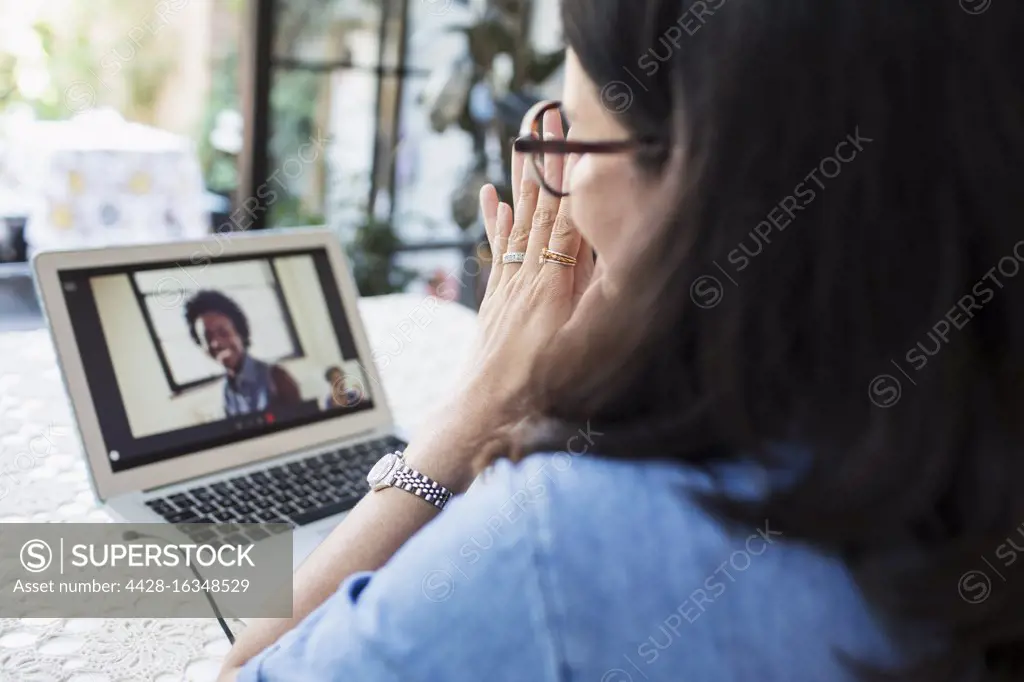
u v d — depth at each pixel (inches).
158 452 33.0
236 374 35.8
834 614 15.2
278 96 87.7
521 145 17.4
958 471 14.1
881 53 13.2
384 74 92.3
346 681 16.5
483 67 88.2
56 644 24.7
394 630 16.3
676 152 14.6
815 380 14.1
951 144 13.3
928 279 13.5
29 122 67.7
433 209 99.4
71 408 31.6
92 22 79.0
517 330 22.0
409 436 38.9
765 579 15.4
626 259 15.1
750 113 13.6
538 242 22.9
